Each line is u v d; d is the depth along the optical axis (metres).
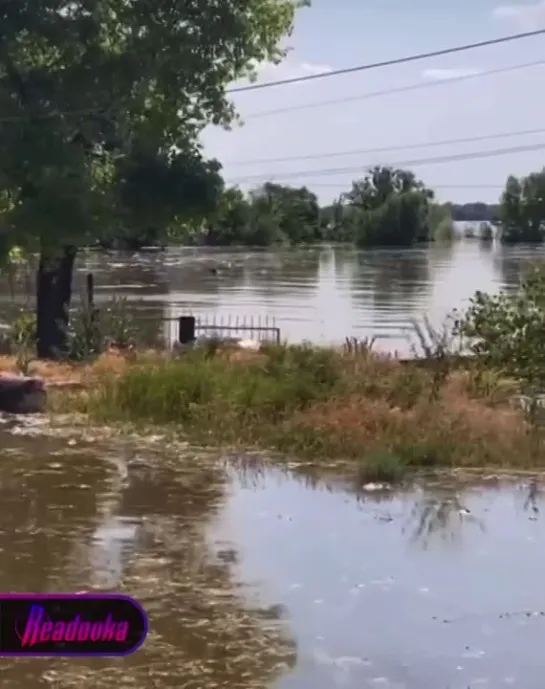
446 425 14.70
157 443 14.88
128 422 16.08
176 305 53.06
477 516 11.44
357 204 167.12
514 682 7.35
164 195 29.28
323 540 10.50
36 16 27.28
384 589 9.10
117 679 7.34
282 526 10.95
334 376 17.34
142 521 11.05
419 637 8.10
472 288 66.56
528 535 10.73
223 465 13.69
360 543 10.43
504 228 159.62
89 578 9.23
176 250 133.50
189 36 28.98
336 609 8.63
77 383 18.64
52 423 16.08
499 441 14.25
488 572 9.57
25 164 27.45
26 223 26.92
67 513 11.34
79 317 29.16
